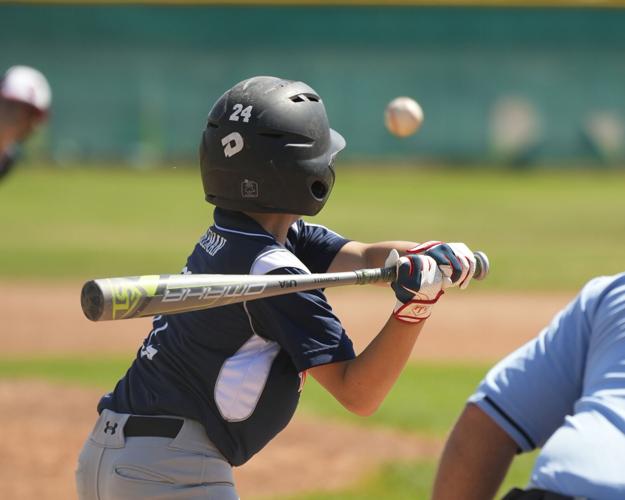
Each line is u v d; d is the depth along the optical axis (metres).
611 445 7.52
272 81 10.49
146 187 91.38
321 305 9.88
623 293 8.06
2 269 50.41
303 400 27.11
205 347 10.01
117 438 10.15
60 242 59.31
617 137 115.69
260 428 10.15
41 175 99.81
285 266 9.88
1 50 114.81
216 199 10.53
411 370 30.75
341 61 117.25
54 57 115.00
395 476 20.80
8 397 27.38
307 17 117.12
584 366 8.23
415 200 82.88
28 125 16.81
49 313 40.59
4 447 23.06
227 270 10.10
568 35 115.44
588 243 60.59
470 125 117.25
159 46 116.00
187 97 116.81
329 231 12.14
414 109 13.68
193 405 10.04
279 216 10.68
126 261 52.50
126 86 115.88
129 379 10.54
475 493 8.44
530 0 114.94
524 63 116.19
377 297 45.62
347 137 117.69
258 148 10.13
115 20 115.25
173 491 9.95
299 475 21.12
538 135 116.38
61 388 28.53
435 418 25.14
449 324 39.22
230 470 10.27
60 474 21.42
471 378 29.72
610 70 115.31
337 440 23.52
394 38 116.88
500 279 49.12
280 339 9.82
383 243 11.80
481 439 8.44
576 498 7.49
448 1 115.81
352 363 9.85
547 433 8.38
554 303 43.75
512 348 35.00
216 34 116.81
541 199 85.12
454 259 9.53
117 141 116.06
